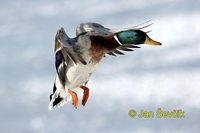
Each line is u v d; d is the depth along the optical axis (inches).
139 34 319.6
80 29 319.3
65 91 326.3
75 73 320.5
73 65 319.3
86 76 323.9
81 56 316.5
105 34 316.5
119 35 319.0
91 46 317.4
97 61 322.3
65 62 319.6
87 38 316.5
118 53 329.7
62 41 311.3
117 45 320.5
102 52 320.5
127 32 318.7
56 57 315.6
